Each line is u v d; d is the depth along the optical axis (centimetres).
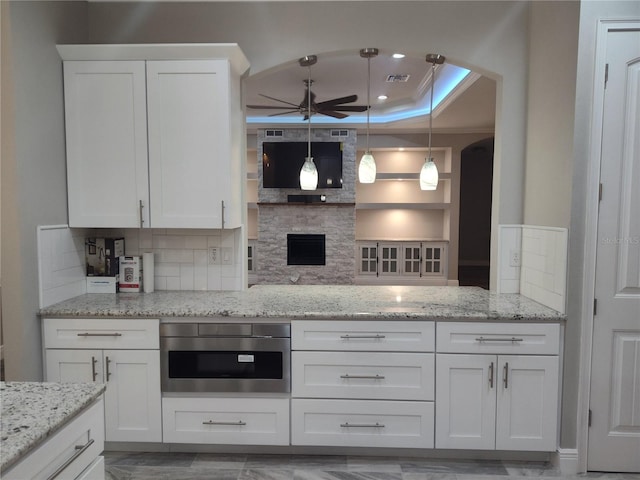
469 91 440
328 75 469
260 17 258
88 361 219
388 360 215
